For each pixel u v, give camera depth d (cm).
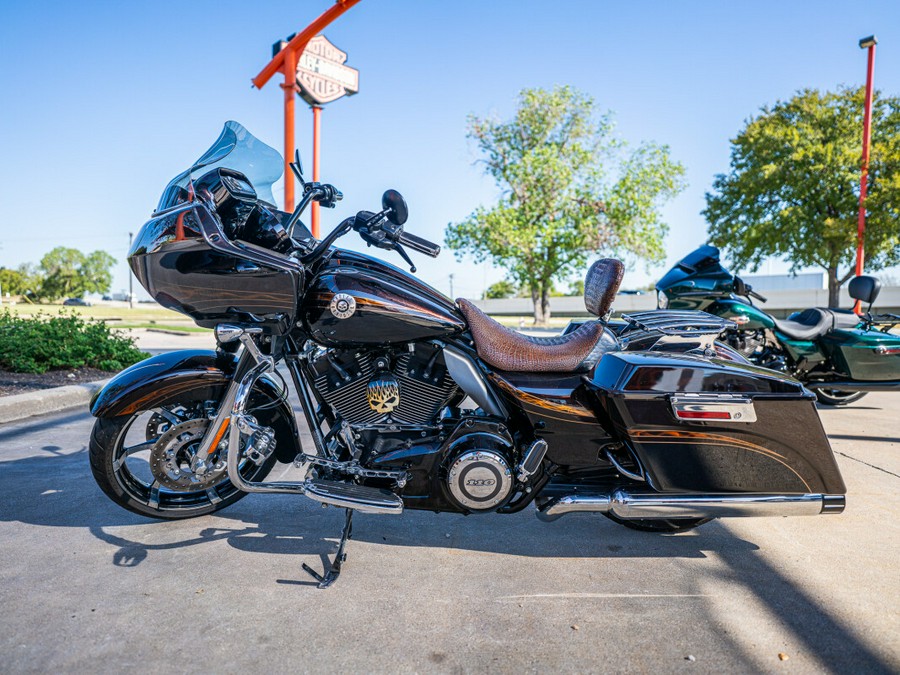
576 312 4925
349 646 214
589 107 2580
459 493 270
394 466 274
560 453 283
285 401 317
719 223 2480
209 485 298
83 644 212
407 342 273
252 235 280
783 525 324
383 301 262
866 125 1509
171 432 285
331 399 278
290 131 875
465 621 230
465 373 275
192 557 280
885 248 2097
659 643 217
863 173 1512
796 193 2211
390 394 269
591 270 301
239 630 222
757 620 232
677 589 256
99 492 359
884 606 242
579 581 263
